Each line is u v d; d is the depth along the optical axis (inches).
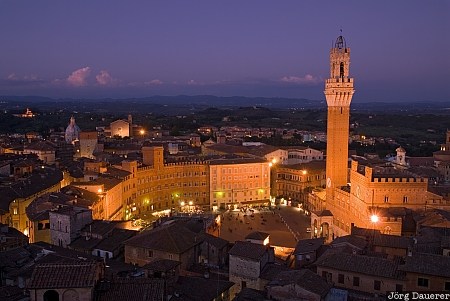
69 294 2399.1
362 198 6796.3
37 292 2370.8
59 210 5620.1
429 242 4537.4
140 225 7741.1
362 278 3956.7
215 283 3880.4
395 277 3804.1
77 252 4576.8
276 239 7529.5
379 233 5290.4
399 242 4852.4
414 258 3779.5
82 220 5659.5
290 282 3294.8
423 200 6579.7
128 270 4010.8
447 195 7042.3
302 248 5113.2
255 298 3385.8
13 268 4067.4
